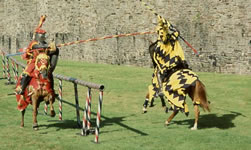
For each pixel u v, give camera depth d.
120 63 45.88
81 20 51.12
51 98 15.62
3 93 24.75
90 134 15.42
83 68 39.44
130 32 44.94
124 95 24.59
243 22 35.16
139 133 15.59
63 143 14.02
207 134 15.45
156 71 17.36
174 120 18.09
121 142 14.25
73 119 18.11
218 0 36.91
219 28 36.81
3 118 18.00
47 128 16.31
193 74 16.23
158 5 42.06
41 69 15.38
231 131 16.05
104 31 47.94
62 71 36.47
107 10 47.56
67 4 53.03
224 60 36.41
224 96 23.98
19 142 14.06
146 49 42.94
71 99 23.16
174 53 16.84
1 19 65.69
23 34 59.38
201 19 38.25
